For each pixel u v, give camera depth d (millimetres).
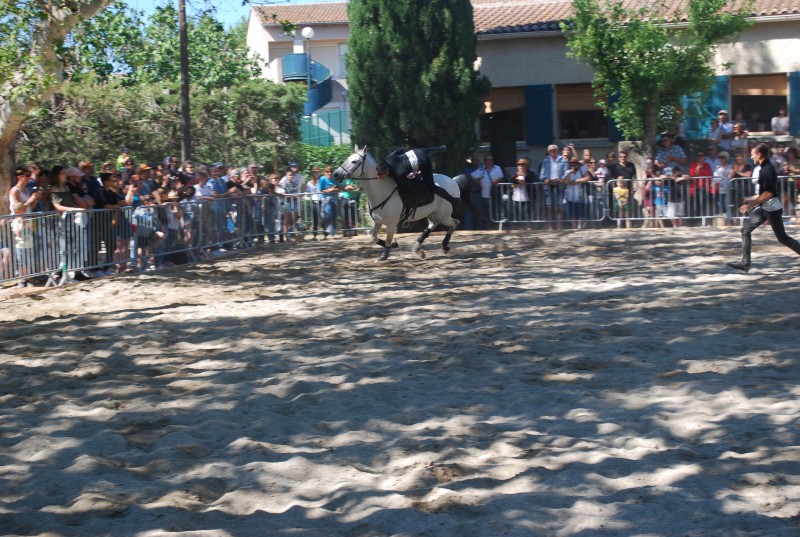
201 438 6465
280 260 16719
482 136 25250
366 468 5820
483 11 26172
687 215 19766
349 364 8508
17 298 12797
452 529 4734
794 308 10250
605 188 20094
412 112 20969
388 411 7000
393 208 15398
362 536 4746
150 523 4969
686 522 4703
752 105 23547
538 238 18781
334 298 12234
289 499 5340
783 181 19141
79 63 16094
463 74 21109
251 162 27594
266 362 8703
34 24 14305
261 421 6777
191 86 37875
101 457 6047
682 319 9914
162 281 14156
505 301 11477
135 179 16266
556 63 24391
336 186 20656
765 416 6438
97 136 26359
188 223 16766
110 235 14945
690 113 21969
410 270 14758
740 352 8344
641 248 16484
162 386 7898
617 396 7164
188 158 23297
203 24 17281
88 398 7605
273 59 46094
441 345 9141
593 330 9453
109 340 9883
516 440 6148
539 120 24609
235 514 5168
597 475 5402
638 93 20984
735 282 12266
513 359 8469
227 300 12352
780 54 23078
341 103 37500
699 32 20625
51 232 13742
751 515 4727
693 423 6332
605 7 21375
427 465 5762
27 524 5012
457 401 7215
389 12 21047
